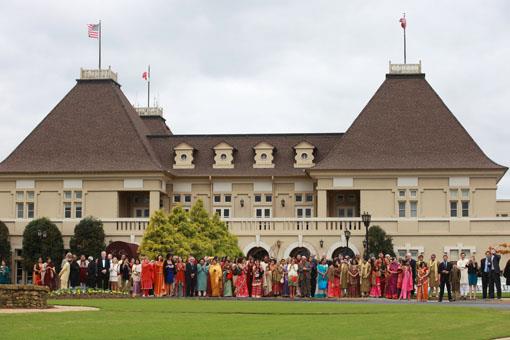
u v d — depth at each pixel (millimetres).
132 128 92062
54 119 92938
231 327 31297
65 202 89062
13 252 86875
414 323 33031
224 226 80812
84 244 82500
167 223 76312
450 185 85750
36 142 91625
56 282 65250
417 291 51219
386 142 88250
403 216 85875
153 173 88062
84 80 95188
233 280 56094
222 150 94000
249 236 83312
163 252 74875
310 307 41594
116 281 58062
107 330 29844
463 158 86500
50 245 83000
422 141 88125
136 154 90000
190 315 36438
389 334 29344
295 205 92250
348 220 82625
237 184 93062
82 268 57594
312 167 86750
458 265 53250
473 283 53000
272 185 92562
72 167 89188
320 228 82750
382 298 53812
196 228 78125
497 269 51500
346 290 55625
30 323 32062
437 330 30672
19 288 40656
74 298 51656
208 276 55938
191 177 93000
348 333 29547
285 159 93875
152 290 56312
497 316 35906
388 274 53469
